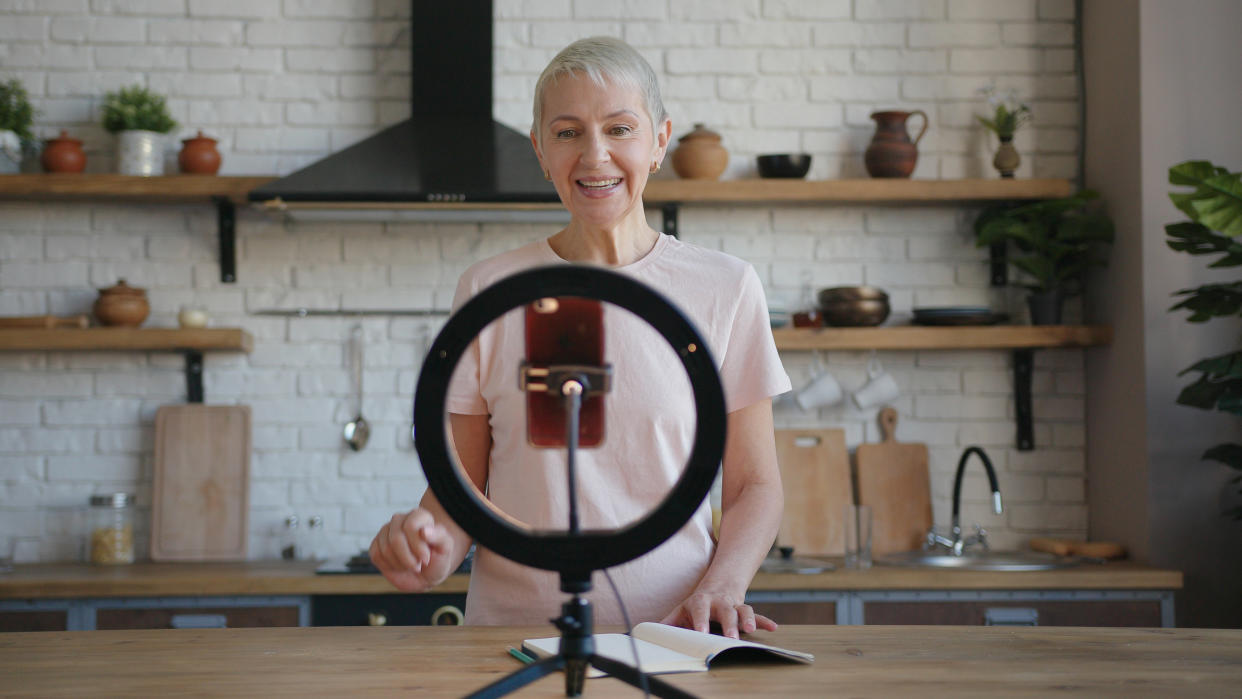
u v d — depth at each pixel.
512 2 3.50
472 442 1.44
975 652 1.09
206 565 3.19
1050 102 3.54
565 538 0.84
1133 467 3.17
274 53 3.47
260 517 3.38
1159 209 3.12
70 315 3.39
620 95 1.34
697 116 3.52
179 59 3.46
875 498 3.41
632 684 0.83
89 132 3.43
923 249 3.53
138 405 3.38
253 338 3.42
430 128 3.27
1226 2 3.14
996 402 3.50
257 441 3.40
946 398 3.50
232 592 2.82
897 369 3.51
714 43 3.53
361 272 3.45
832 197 3.27
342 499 3.40
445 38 3.34
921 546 3.40
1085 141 3.49
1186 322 3.10
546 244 1.51
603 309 0.85
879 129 3.37
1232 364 2.65
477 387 1.41
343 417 3.42
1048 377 3.51
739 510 1.43
